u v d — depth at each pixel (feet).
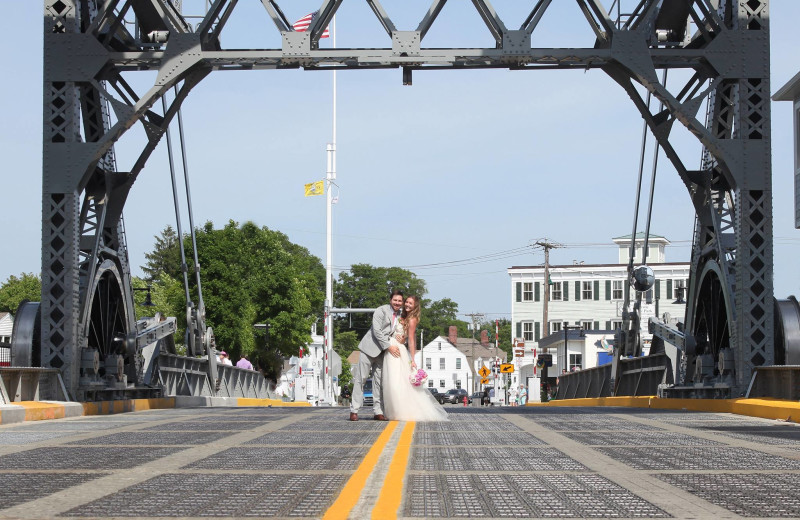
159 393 78.23
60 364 59.82
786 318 60.29
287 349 247.50
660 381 79.36
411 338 49.34
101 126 67.10
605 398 97.25
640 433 40.19
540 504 21.01
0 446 34.06
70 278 60.34
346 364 433.89
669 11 67.46
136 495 22.31
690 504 21.06
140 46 68.39
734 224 62.49
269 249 241.14
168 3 66.08
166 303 290.56
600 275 313.32
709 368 66.18
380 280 481.87
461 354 516.32
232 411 64.54
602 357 222.89
